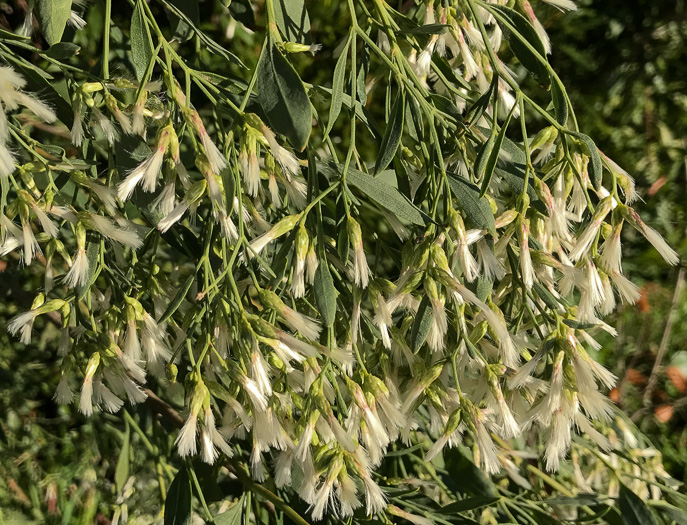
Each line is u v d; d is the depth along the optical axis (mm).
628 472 519
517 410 375
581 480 509
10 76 361
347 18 897
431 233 370
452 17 409
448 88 413
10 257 593
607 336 1151
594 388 362
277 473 376
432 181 377
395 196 372
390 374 384
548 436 377
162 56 494
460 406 371
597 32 1152
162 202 369
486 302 379
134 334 384
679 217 1177
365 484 363
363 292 394
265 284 416
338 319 396
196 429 371
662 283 1188
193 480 414
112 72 416
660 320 1163
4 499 770
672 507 486
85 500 795
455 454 469
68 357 391
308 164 388
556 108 377
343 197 381
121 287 410
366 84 436
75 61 460
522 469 516
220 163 365
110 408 383
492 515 491
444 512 439
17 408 789
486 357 380
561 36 1138
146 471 566
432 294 364
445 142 403
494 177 398
